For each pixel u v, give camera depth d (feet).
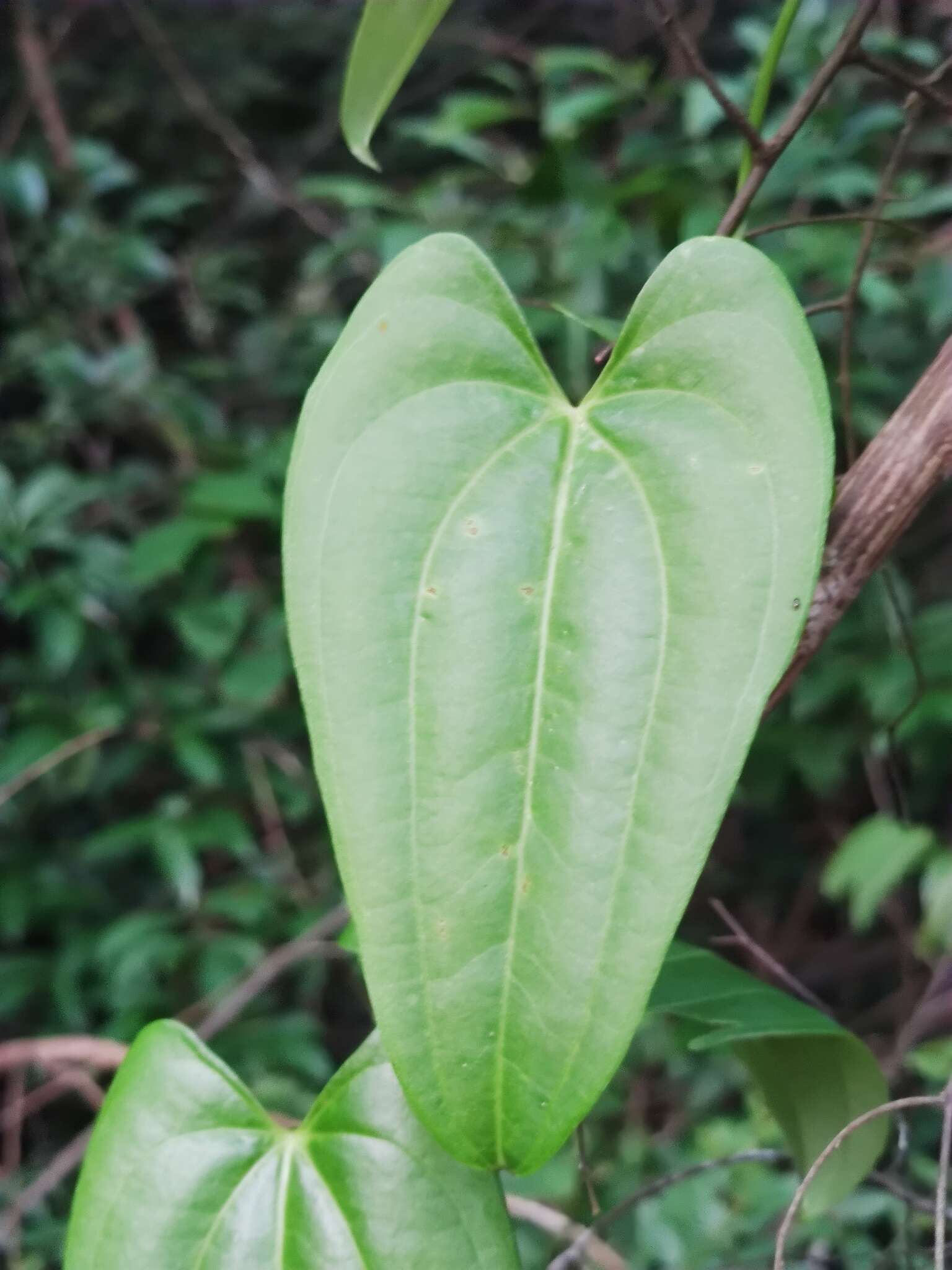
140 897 3.71
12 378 3.86
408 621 0.83
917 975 2.71
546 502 0.85
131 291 3.97
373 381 0.86
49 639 3.30
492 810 0.81
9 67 4.49
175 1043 0.96
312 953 3.27
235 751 3.60
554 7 4.52
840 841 3.84
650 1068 3.25
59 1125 3.43
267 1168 0.93
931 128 2.97
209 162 4.78
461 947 0.80
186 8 4.87
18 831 3.64
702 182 2.68
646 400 0.86
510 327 0.88
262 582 3.77
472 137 4.00
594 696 0.81
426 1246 0.90
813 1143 1.14
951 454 0.92
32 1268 2.74
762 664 0.79
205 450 3.75
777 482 0.81
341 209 4.39
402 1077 0.80
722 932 3.87
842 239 2.72
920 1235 1.81
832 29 2.63
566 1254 1.37
